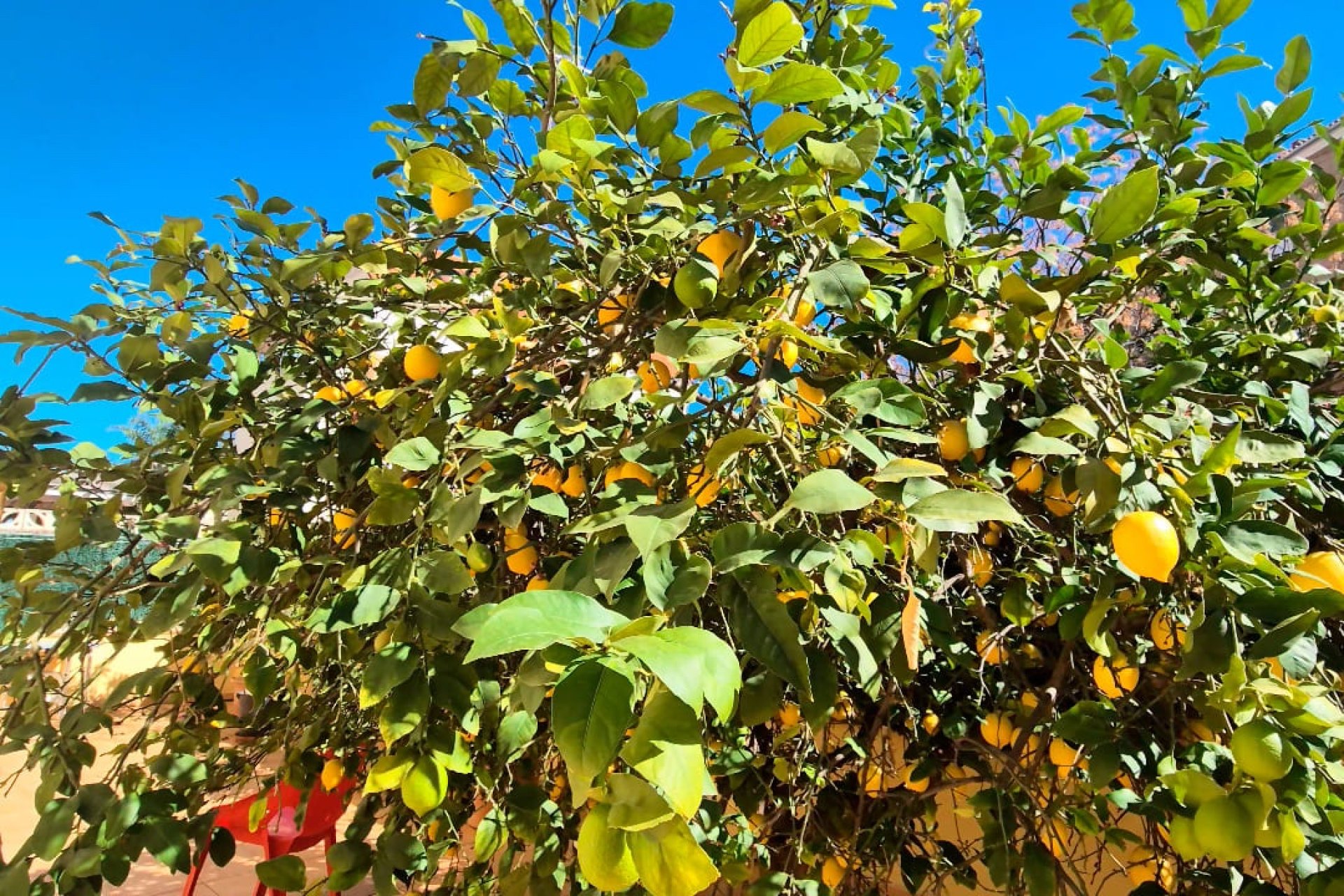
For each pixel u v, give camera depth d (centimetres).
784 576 70
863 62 152
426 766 82
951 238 98
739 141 100
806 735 138
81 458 113
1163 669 110
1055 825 130
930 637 112
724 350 79
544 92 125
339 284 140
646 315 113
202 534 95
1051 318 111
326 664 138
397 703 80
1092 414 105
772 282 132
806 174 96
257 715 160
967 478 95
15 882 81
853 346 109
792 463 93
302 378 144
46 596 117
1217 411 133
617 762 55
